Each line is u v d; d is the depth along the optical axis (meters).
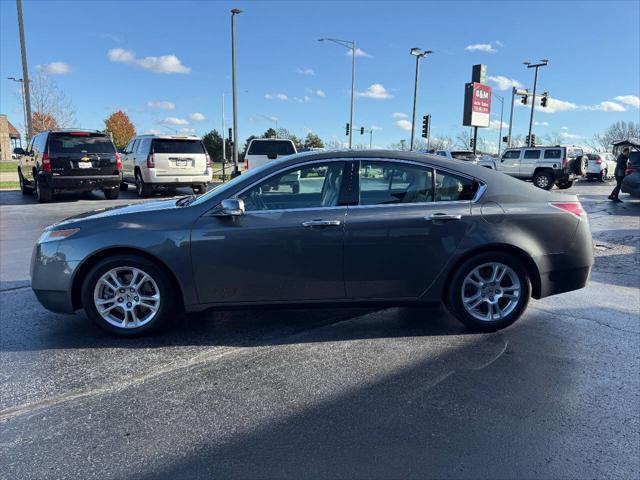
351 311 4.98
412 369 3.66
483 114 33.50
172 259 4.05
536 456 2.64
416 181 4.23
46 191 14.02
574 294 5.62
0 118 79.19
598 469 2.53
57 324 4.61
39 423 2.95
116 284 4.18
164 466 2.56
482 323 4.32
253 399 3.23
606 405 3.16
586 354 3.93
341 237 4.07
